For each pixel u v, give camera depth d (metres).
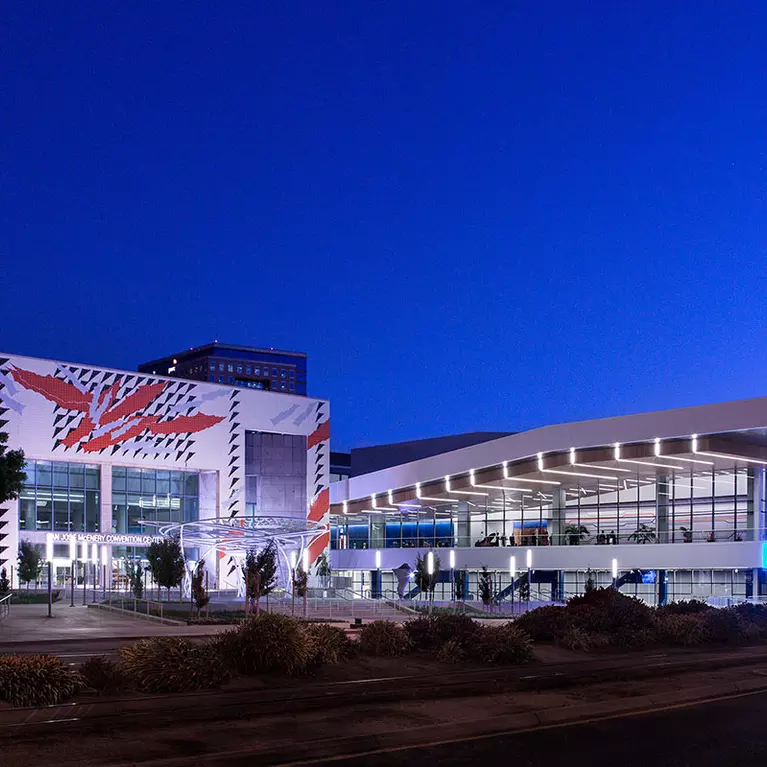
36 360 86.19
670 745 14.45
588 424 68.75
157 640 18.69
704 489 74.31
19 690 15.77
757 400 60.44
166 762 12.08
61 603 60.56
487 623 49.03
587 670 23.61
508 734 15.31
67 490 87.75
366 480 95.06
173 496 95.38
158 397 93.81
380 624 24.83
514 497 89.50
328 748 13.55
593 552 70.69
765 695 20.33
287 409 102.75
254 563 49.97
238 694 17.80
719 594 65.25
